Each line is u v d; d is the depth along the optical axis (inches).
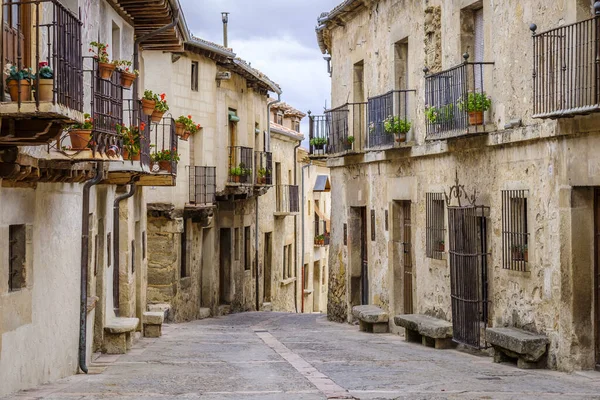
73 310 573.3
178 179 1212.5
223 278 1449.3
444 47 767.1
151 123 810.2
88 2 599.8
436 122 743.1
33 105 373.1
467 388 477.1
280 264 1809.8
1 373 421.1
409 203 886.4
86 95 593.9
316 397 443.8
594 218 563.2
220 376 545.3
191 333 956.6
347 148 1039.0
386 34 926.4
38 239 488.7
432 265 801.6
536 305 602.2
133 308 852.6
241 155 1448.1
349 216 1059.3
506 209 649.0
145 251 951.6
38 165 454.0
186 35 893.8
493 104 669.3
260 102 1626.5
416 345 773.9
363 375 542.9
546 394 450.6
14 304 444.5
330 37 1159.6
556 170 574.6
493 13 666.8
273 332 967.6
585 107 501.4
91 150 482.9
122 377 543.8
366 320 912.9
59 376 536.7
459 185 738.8
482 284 689.6
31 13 436.1
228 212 1430.9
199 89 1299.2
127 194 771.4
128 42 789.2
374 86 968.9
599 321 558.9
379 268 954.1
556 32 568.4
